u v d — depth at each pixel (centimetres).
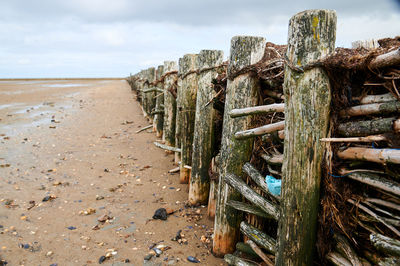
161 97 809
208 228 383
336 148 198
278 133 243
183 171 524
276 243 222
